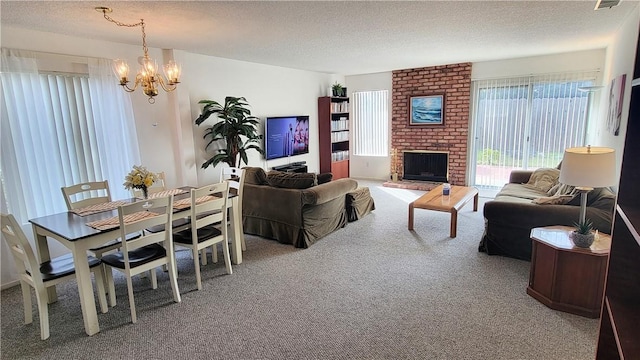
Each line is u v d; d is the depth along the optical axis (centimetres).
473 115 646
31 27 330
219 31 359
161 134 466
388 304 270
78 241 235
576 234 246
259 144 607
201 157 517
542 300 263
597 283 238
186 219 344
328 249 385
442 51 501
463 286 294
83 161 382
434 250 374
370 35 388
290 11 293
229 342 230
